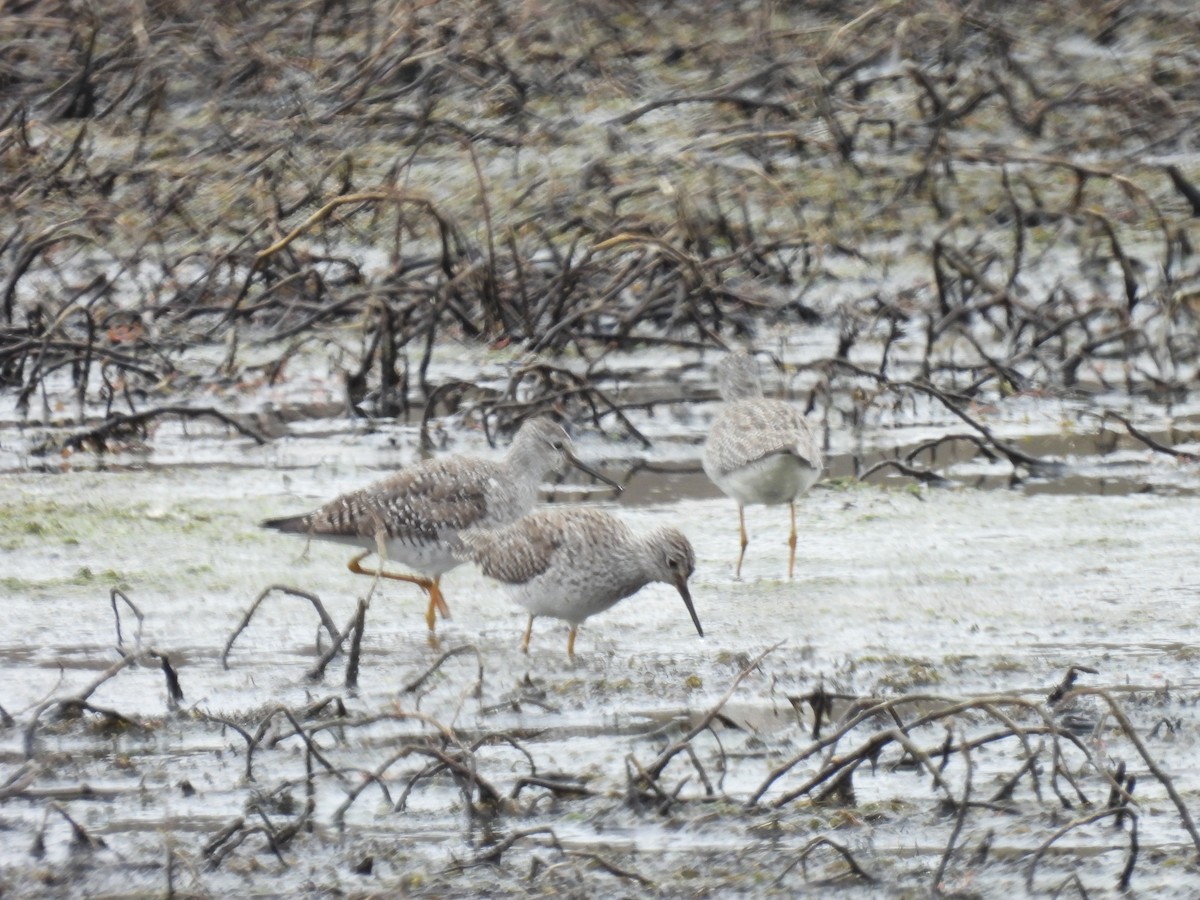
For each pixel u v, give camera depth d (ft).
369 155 77.51
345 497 41.75
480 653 36.99
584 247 70.69
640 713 34.94
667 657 38.22
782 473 43.55
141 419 54.95
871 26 86.17
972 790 30.94
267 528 43.42
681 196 66.03
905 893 27.27
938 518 48.01
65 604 41.52
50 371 59.67
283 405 59.31
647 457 54.49
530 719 34.58
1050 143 80.74
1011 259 71.10
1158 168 77.51
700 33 89.15
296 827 29.17
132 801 31.01
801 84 81.46
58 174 74.23
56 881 28.07
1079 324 62.90
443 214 64.34
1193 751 32.50
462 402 59.57
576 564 37.88
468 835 29.58
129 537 46.37
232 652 38.47
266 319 65.51
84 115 83.25
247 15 88.53
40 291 65.36
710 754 32.89
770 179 70.23
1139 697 34.99
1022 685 35.94
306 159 76.43
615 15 90.27
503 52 83.10
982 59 84.58
